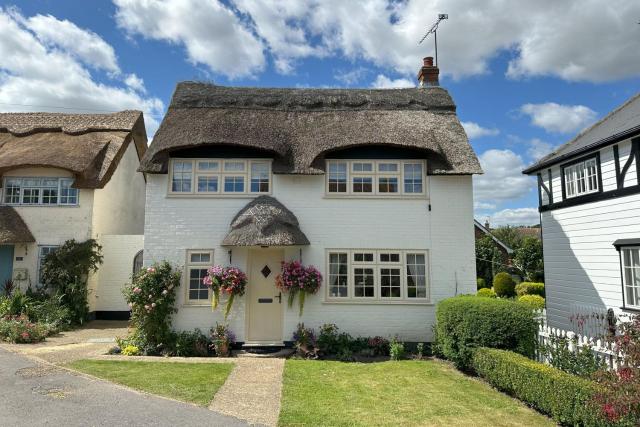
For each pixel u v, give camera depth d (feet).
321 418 21.07
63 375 27.30
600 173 40.55
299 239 37.65
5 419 19.76
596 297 41.04
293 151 40.52
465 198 40.47
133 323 36.86
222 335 36.68
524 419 21.56
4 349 35.32
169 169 40.19
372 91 50.39
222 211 39.78
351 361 34.37
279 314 39.09
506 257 94.89
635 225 36.01
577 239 44.29
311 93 48.83
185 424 19.62
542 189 51.83
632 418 16.40
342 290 39.34
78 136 61.26
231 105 45.52
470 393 25.73
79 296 50.31
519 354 26.43
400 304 38.99
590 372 22.63
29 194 54.39
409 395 25.21
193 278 38.99
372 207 40.29
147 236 39.06
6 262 52.85
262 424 20.01
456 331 30.81
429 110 46.21
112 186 59.77
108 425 19.26
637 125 34.47
